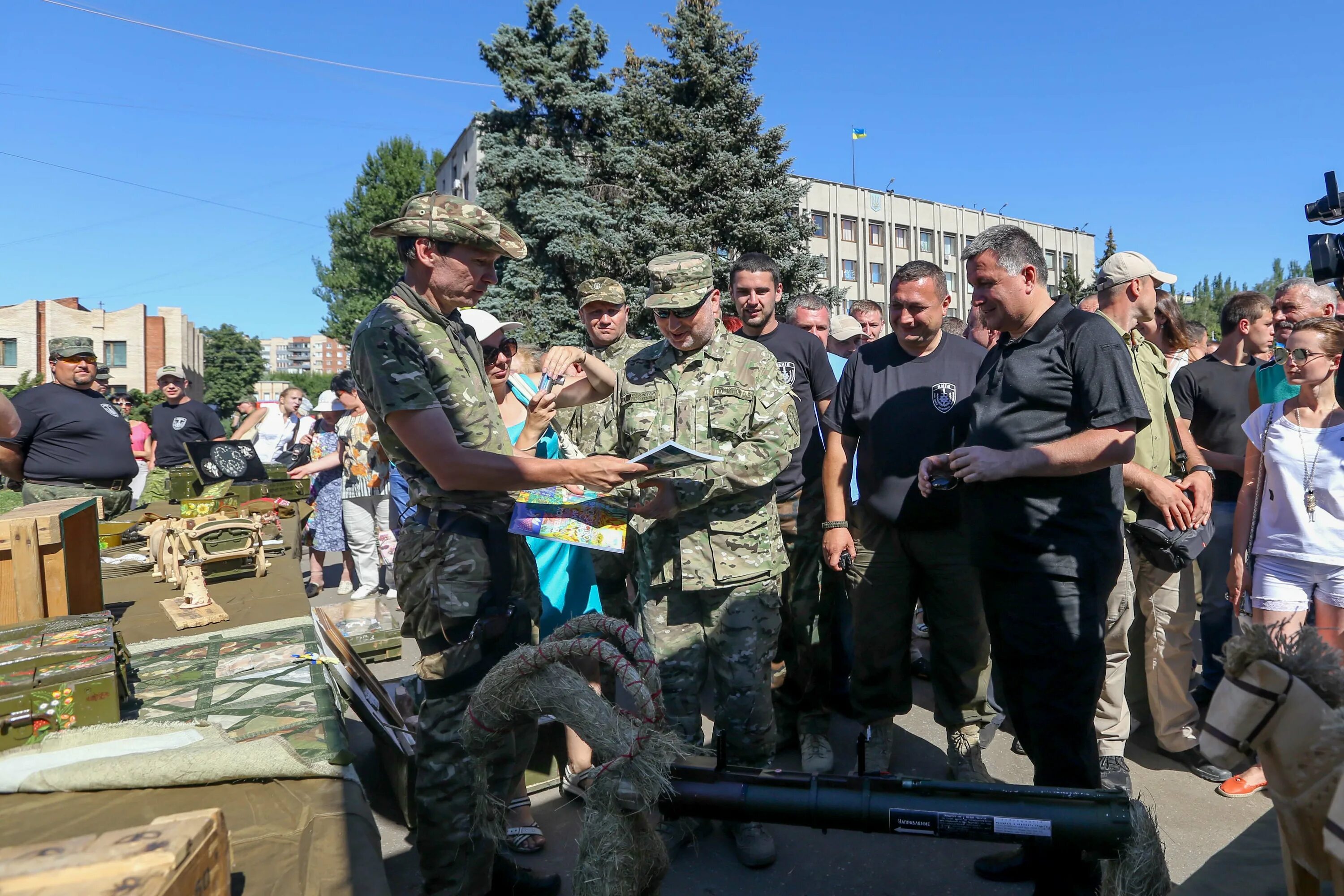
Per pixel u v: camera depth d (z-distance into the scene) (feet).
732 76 66.69
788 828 9.92
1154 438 10.85
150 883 3.89
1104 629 7.79
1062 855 7.31
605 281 13.43
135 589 14.47
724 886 8.69
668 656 9.68
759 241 63.21
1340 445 9.86
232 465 23.06
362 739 11.80
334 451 22.11
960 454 7.82
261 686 9.41
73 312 152.97
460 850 7.23
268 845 6.14
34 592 9.80
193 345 187.83
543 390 9.43
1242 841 6.67
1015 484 7.88
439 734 7.13
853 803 5.93
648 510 8.83
